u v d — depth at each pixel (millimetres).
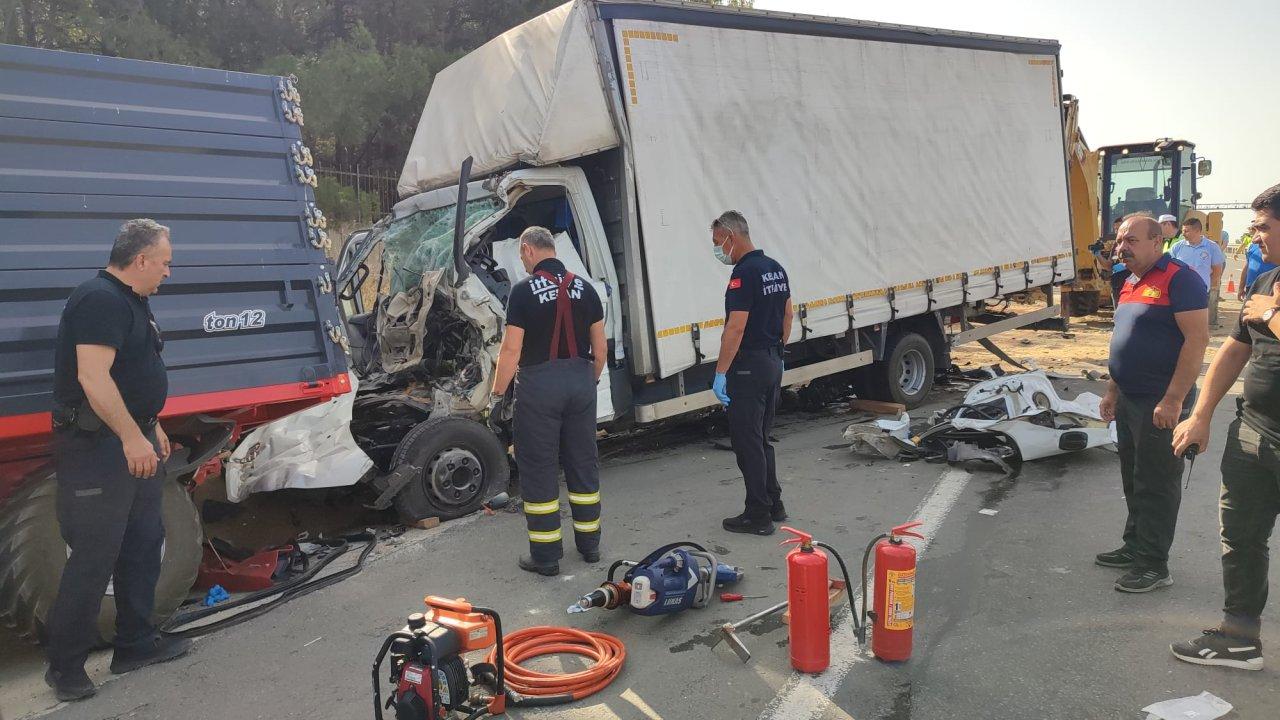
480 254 6188
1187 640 3488
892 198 8305
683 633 3805
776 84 7234
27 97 3666
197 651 3865
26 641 4168
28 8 11523
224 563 4727
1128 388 4004
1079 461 6434
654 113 6422
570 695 3248
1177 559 4406
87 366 3258
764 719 3068
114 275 3436
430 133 7543
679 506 5754
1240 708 2990
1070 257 10703
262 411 4773
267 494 5934
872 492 5852
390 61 13984
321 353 4648
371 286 7438
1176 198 15602
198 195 4133
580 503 4738
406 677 2846
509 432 6355
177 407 4086
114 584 3699
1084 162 14484
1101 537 4777
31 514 3654
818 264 7605
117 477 3467
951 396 9742
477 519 5621
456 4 16500
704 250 6797
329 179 13797
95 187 3818
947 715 3035
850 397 9422
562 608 4156
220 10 13977
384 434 5902
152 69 4008
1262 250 3135
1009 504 5449
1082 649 3482
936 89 8734
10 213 3607
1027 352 12773
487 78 6883
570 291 4570
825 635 3367
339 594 4449
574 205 6371
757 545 4883
